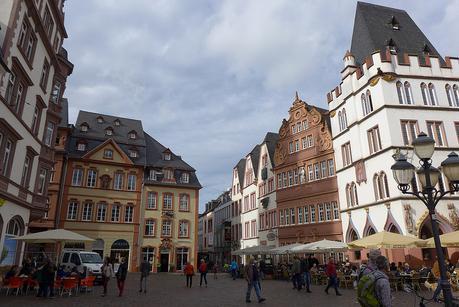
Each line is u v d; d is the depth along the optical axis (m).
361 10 37.69
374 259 5.73
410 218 26.11
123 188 48.16
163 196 50.66
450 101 30.81
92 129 51.59
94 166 47.25
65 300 16.62
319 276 27.56
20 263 23.33
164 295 19.58
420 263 25.77
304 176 40.44
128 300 17.06
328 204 36.62
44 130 26.88
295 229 40.62
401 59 31.33
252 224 53.66
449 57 32.09
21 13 20.42
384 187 28.84
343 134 35.25
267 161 49.97
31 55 22.92
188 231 50.56
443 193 9.54
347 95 34.59
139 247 47.22
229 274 46.28
